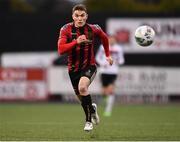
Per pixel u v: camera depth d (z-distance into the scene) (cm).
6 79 8012
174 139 3556
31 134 3878
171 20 8144
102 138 3609
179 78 7944
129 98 7975
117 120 5231
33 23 8362
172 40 8144
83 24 3569
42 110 6625
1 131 4103
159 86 7962
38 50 8381
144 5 9862
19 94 8025
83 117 5572
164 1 9525
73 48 3562
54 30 8325
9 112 6303
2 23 8394
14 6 10812
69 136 3741
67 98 8038
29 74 8000
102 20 8169
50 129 4269
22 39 8381
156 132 4041
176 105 7544
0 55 8419
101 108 7156
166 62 8169
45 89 8031
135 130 4200
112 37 6219
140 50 8162
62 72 8012
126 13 8169
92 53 3619
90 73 3575
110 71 6197
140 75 7950
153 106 7369
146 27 3597
